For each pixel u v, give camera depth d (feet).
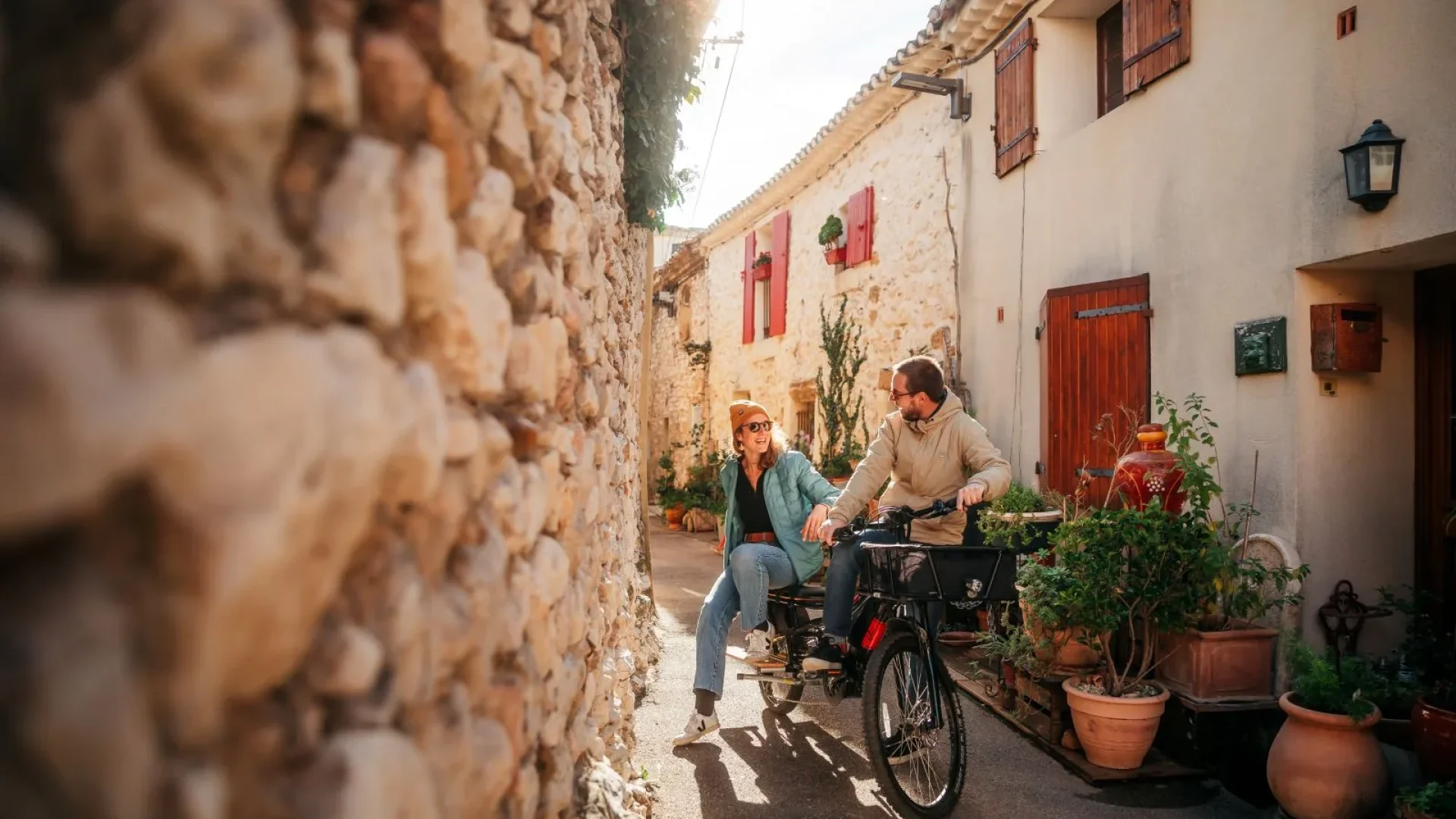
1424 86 11.23
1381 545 13.15
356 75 2.55
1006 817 10.50
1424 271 13.19
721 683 12.49
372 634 2.66
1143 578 12.19
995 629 15.23
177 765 1.76
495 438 3.93
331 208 2.42
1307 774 10.09
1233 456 14.35
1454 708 9.98
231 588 1.79
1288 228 13.34
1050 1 20.18
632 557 15.71
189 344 1.78
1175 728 12.21
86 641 1.56
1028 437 20.99
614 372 10.48
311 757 2.27
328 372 2.24
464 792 3.35
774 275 37.76
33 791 1.47
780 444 12.84
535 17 4.83
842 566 11.22
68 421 1.47
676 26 14.21
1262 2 13.96
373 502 2.50
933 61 25.31
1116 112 17.79
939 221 25.64
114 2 1.69
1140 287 16.79
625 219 13.89
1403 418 13.26
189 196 1.84
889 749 10.28
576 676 6.10
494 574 3.85
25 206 1.57
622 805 6.40
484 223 3.67
